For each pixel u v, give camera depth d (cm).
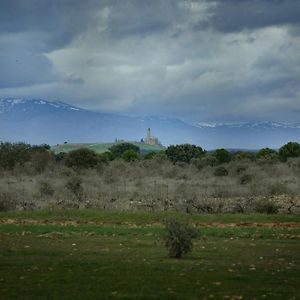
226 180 19450
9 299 4478
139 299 4509
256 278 5309
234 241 8062
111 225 9950
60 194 14275
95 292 4722
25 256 6556
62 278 5272
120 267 5825
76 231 9062
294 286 4984
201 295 4634
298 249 7256
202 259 6400
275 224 10112
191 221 10356
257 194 14850
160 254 6762
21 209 12025
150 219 10600
